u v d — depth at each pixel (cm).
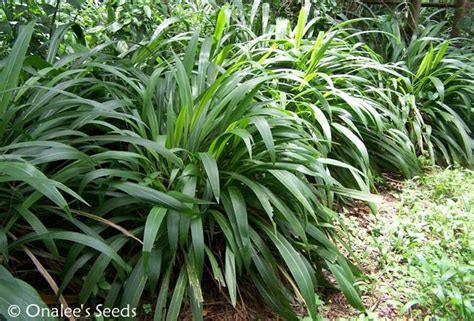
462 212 250
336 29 398
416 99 362
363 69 339
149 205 175
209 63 230
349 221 245
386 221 250
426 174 320
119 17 337
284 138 194
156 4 370
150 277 154
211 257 163
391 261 211
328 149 248
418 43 395
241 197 170
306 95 287
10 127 179
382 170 318
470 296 182
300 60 301
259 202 183
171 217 159
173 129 183
